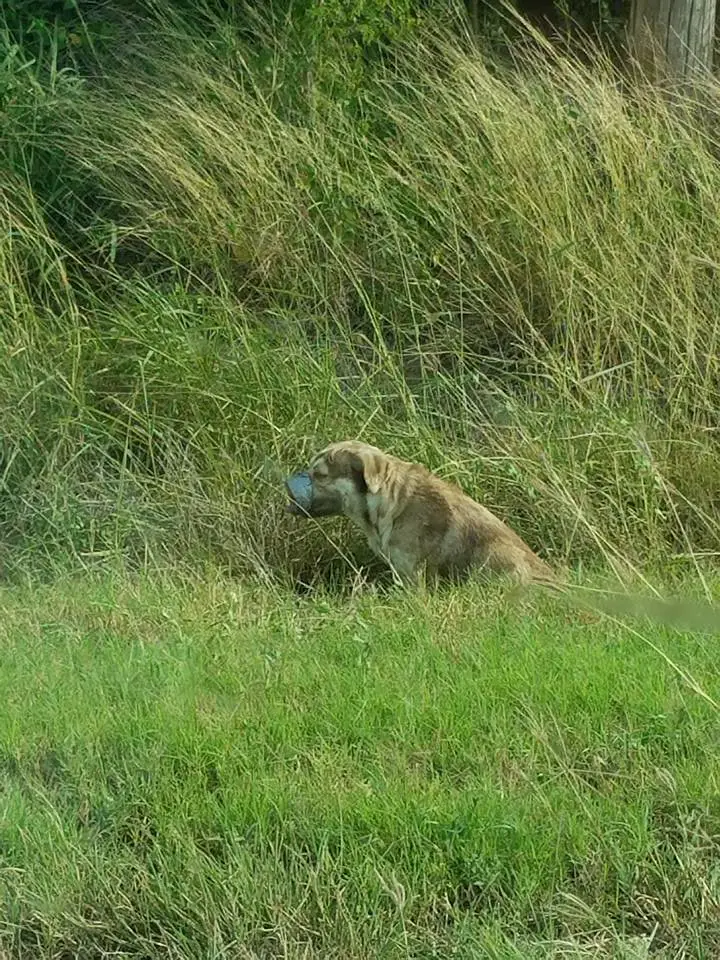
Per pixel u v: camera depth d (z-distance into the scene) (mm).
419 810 7219
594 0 17109
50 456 12000
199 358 12492
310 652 9242
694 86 14391
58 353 12625
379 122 14742
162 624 9867
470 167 13852
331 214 13781
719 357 12586
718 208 13234
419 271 13648
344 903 6703
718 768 7590
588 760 7852
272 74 14664
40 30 15414
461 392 12625
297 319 13508
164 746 7930
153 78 15086
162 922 6750
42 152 14641
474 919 6688
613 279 12945
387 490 11008
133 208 14273
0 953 6570
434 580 10945
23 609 10242
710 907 6719
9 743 8031
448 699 8414
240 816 7285
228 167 13883
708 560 11391
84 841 7223
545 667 8766
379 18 14914
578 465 11758
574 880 6949
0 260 13031
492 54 15648
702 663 8836
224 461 12047
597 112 13875
